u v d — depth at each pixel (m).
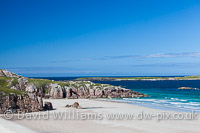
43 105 59.03
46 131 32.59
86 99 96.44
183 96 99.12
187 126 37.25
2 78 100.94
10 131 31.00
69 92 102.19
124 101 83.81
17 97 51.75
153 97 99.06
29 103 53.09
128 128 35.53
